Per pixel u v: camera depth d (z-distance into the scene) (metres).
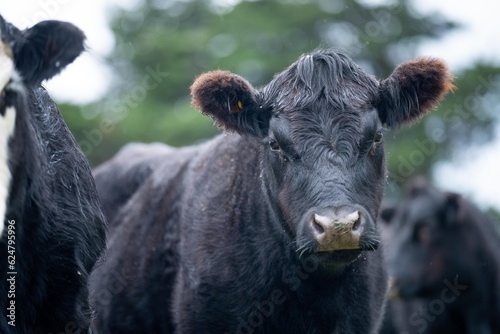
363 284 15.15
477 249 24.30
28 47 11.61
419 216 24.44
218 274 15.25
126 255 17.52
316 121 13.80
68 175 13.27
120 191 19.25
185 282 15.73
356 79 14.24
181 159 18.12
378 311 15.69
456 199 24.41
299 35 51.09
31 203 12.09
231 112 14.55
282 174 14.07
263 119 14.52
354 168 13.55
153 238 17.03
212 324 15.31
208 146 17.31
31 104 12.87
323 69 14.20
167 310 16.56
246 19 50.69
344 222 12.76
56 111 13.66
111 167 19.92
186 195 16.59
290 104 14.10
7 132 11.16
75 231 12.94
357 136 13.70
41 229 12.30
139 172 19.12
